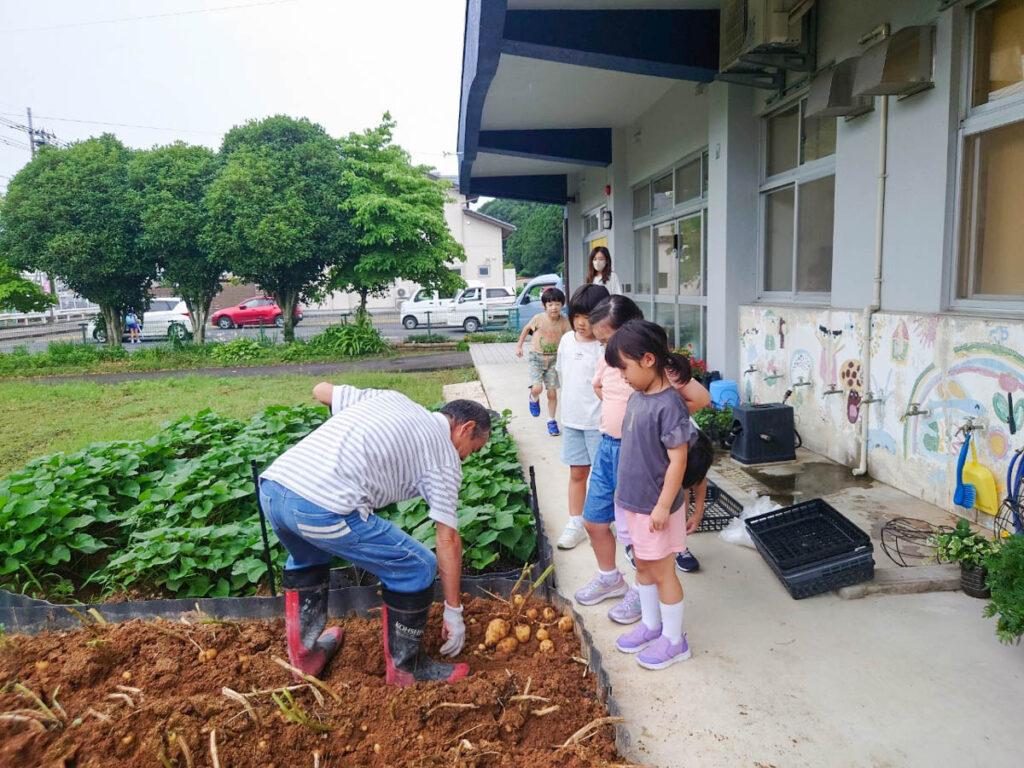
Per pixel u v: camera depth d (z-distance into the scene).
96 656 2.71
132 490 4.72
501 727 2.39
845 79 4.94
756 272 7.07
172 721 2.29
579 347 3.86
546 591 3.30
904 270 4.79
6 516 3.74
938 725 2.50
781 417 5.63
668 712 2.63
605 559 3.46
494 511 3.88
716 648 3.05
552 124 10.82
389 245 16.70
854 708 2.61
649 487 2.78
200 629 2.97
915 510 4.50
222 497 4.30
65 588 3.72
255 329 29.05
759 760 2.36
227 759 2.21
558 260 47.91
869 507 4.59
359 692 2.54
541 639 2.98
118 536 4.43
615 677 2.87
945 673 2.80
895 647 3.00
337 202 16.33
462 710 2.42
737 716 2.59
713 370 7.44
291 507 2.44
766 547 3.69
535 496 3.93
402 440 2.54
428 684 2.55
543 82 8.48
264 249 15.71
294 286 17.58
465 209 39.62
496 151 11.19
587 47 6.28
